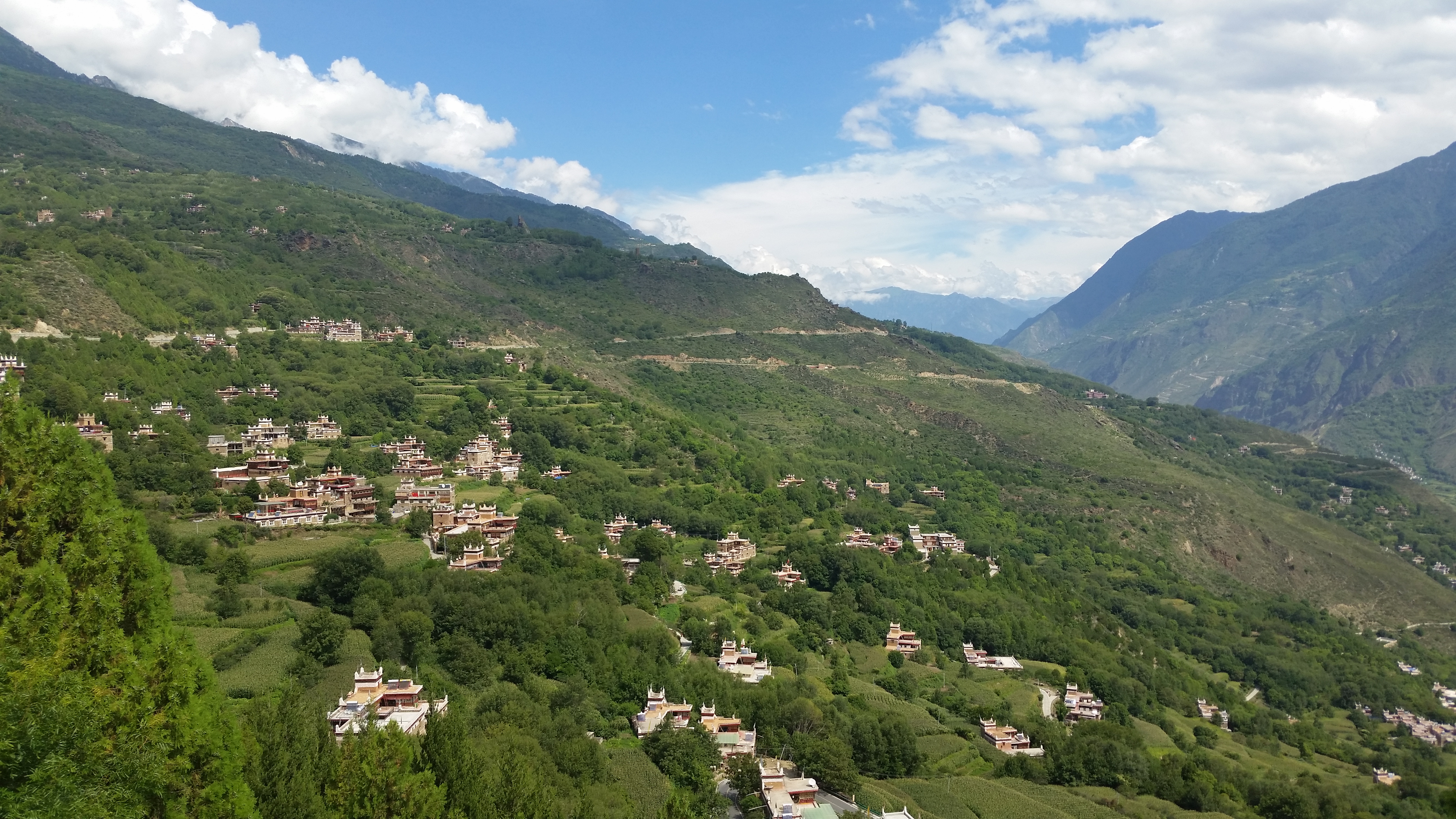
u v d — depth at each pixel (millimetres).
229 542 155875
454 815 80188
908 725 151500
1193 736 192125
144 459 171375
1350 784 168500
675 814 92688
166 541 144875
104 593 64438
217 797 62844
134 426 183250
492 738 104312
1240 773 162250
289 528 168875
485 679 127250
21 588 60125
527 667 132500
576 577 169500
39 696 51000
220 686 93812
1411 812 155375
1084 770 153250
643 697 138250
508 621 137625
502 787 86688
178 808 58656
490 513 190125
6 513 65188
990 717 169750
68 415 176375
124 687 59250
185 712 62438
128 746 55000
